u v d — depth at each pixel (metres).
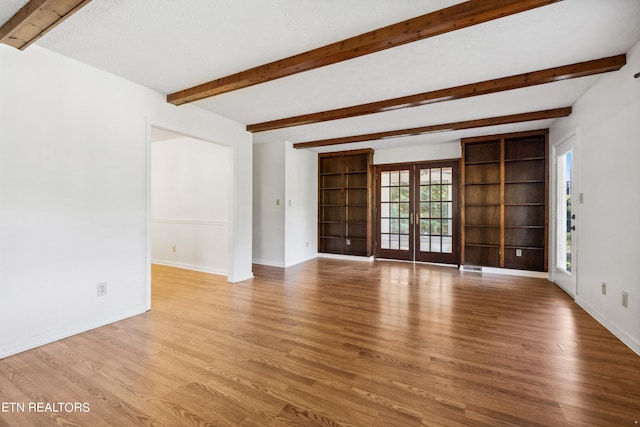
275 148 5.60
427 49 2.31
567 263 4.02
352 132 4.89
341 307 3.29
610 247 2.66
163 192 5.62
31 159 2.29
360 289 4.02
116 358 2.16
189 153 5.29
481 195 5.21
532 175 4.81
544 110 3.76
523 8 1.71
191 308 3.25
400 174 6.08
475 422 1.52
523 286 4.17
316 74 2.76
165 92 3.24
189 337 2.51
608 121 2.70
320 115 3.87
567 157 4.02
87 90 2.62
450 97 3.11
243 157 4.45
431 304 3.39
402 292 3.87
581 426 1.49
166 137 5.30
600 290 2.85
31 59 2.29
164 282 4.36
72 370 2.00
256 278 4.62
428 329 2.69
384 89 3.11
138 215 3.05
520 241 4.93
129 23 2.01
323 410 1.61
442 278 4.64
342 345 2.37
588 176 3.13
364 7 1.83
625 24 1.99
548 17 1.91
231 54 2.42
